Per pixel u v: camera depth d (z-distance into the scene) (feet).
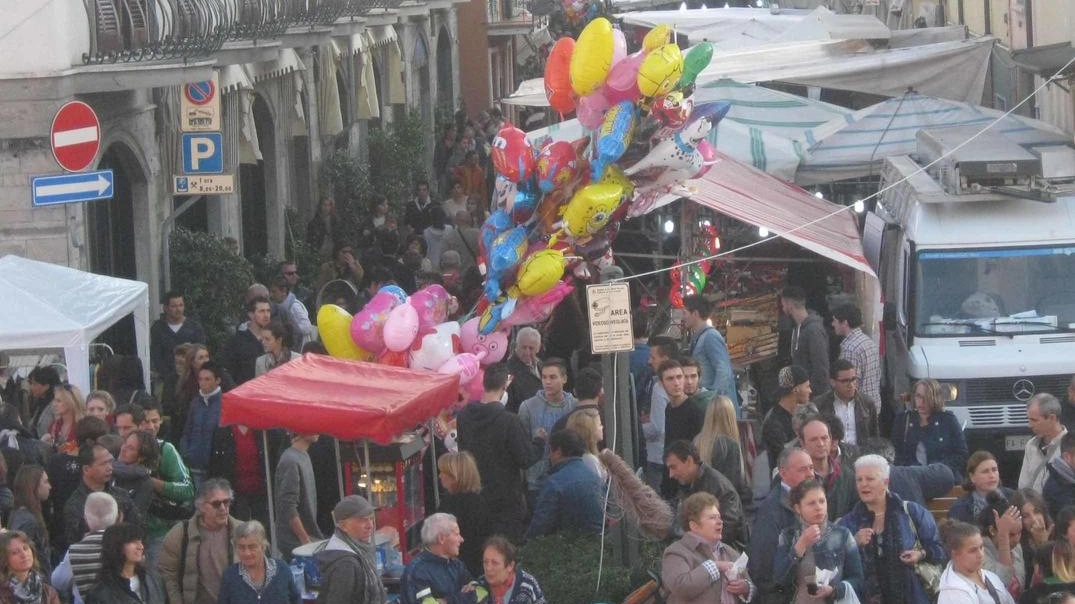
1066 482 55.57
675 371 60.34
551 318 78.59
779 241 89.81
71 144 82.69
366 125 172.24
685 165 67.72
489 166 181.57
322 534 57.36
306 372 55.98
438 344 64.64
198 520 51.88
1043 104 132.26
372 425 51.75
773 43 136.15
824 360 75.36
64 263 85.10
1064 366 77.15
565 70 68.95
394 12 167.73
